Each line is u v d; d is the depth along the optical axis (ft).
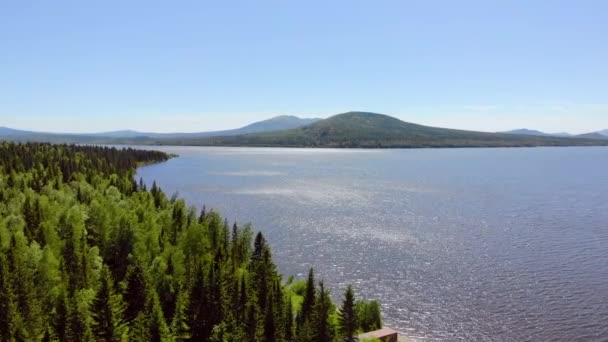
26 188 500.74
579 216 532.32
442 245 402.31
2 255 225.76
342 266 345.51
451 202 649.61
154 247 321.93
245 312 211.00
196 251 322.55
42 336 190.39
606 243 401.70
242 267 305.32
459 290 294.46
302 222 505.25
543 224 487.61
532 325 245.86
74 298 200.95
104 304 199.41
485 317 255.91
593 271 326.44
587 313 258.57
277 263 353.51
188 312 219.82
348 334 218.79
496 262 350.64
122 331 207.92
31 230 340.39
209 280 226.79
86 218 363.15
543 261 351.67
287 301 233.14
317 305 207.72
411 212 568.00
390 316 258.16
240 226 476.54
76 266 256.32
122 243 325.01
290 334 209.87
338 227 478.18
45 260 244.22
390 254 375.66
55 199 468.75
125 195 560.20
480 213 558.56
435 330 242.17
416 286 302.45
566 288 294.87
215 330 205.77
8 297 189.37
